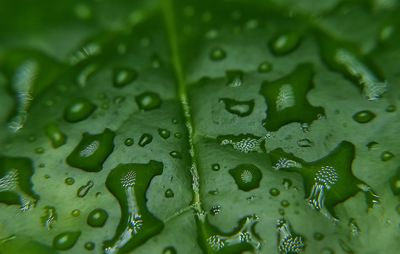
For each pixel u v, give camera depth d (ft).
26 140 0.47
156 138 0.47
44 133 0.48
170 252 0.45
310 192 0.45
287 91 0.48
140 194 0.46
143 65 0.49
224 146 0.47
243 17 0.50
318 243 0.44
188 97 0.48
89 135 0.47
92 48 0.50
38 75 0.50
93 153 0.47
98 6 0.51
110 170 0.46
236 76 0.48
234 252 0.44
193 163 0.46
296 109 0.47
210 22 0.50
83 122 0.48
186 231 0.45
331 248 0.44
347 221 0.45
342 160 0.46
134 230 0.45
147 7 0.51
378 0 0.50
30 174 0.46
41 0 0.51
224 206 0.45
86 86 0.49
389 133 0.46
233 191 0.45
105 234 0.45
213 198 0.45
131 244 0.45
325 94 0.48
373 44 0.49
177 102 0.48
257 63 0.49
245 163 0.46
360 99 0.47
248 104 0.48
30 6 0.51
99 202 0.46
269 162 0.46
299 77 0.48
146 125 0.47
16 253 0.45
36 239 0.45
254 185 0.46
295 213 0.45
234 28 0.50
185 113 0.48
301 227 0.45
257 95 0.48
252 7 0.50
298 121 0.47
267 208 0.45
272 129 0.47
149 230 0.45
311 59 0.49
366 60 0.48
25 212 0.46
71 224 0.45
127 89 0.49
